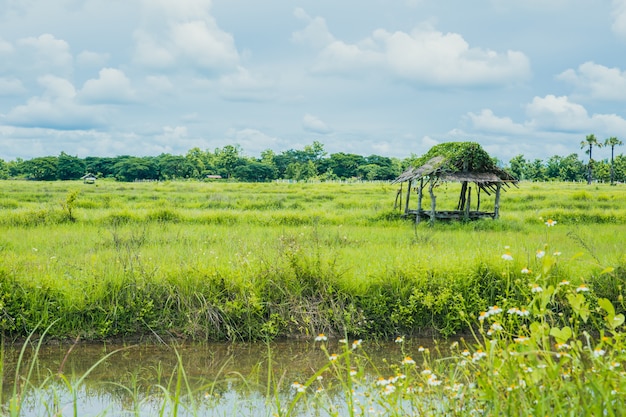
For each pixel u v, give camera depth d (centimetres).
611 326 394
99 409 689
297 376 829
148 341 984
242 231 1811
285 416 499
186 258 1184
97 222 2088
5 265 1056
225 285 1053
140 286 1032
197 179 14638
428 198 3719
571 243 1522
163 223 2003
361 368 486
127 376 826
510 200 3650
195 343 985
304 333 1019
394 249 1377
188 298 1030
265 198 3706
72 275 1077
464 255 1220
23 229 1877
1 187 5691
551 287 411
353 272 1108
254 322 1012
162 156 17925
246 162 15938
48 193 4316
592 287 1008
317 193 4547
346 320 1019
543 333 396
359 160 17862
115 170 17375
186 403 715
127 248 1321
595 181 13150
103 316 992
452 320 1028
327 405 675
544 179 13538
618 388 371
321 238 1561
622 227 2159
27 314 966
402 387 487
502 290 1055
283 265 1099
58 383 786
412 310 1028
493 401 390
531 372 395
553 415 361
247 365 884
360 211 2619
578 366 405
